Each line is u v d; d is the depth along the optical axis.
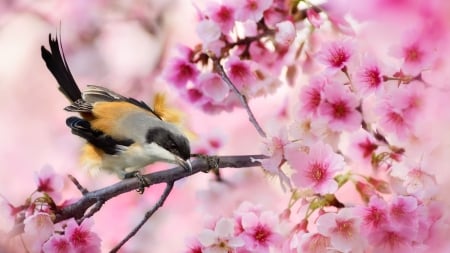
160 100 3.94
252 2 3.86
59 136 4.08
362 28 3.81
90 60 4.12
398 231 3.75
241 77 3.89
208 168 3.83
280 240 3.79
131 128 3.89
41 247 3.78
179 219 4.00
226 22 3.87
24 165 4.06
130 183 3.81
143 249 3.99
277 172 3.78
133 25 4.12
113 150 3.89
